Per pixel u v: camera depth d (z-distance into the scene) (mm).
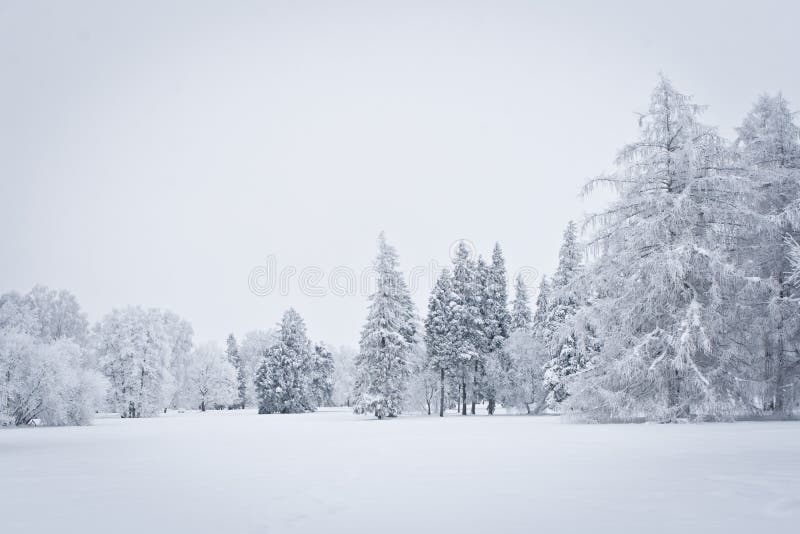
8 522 5684
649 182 22594
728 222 21484
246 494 7184
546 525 5016
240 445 16297
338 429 25516
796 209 21094
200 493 7324
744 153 23031
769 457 9344
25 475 9656
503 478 7941
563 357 43656
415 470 9180
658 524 4918
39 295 72500
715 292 20078
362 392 45656
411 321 53562
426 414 55344
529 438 15367
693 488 6590
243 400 101562
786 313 20984
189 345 84375
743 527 4758
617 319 22656
